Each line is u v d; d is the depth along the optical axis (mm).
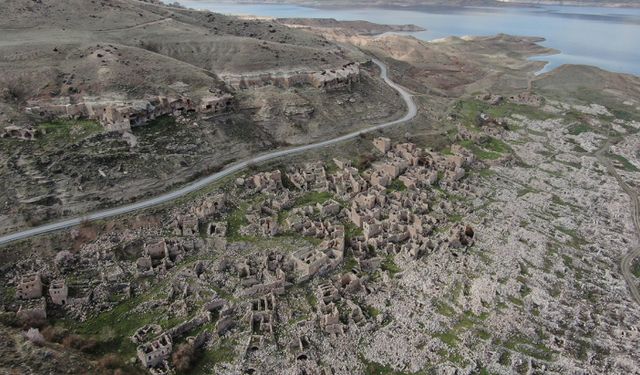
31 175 126750
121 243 113812
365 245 122500
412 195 145000
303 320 100625
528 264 122250
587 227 142875
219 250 117000
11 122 140375
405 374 91938
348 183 148375
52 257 108938
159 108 157625
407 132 191375
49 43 178875
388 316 104188
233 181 142250
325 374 90750
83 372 82250
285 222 128875
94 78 164500
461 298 108438
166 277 107938
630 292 118125
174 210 127250
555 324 103812
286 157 160625
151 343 90938
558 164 182625
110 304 100562
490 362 94250
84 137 142125
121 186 132125
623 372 94438
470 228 132250
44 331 91188
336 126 185750
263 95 185750
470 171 167875
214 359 92812
